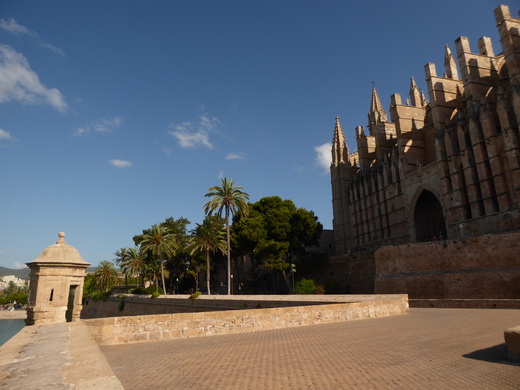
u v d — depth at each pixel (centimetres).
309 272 6425
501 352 808
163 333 1320
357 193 7450
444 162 5056
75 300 1834
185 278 8425
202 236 5778
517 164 3981
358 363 755
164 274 7450
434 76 5553
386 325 1539
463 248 3559
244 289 7506
